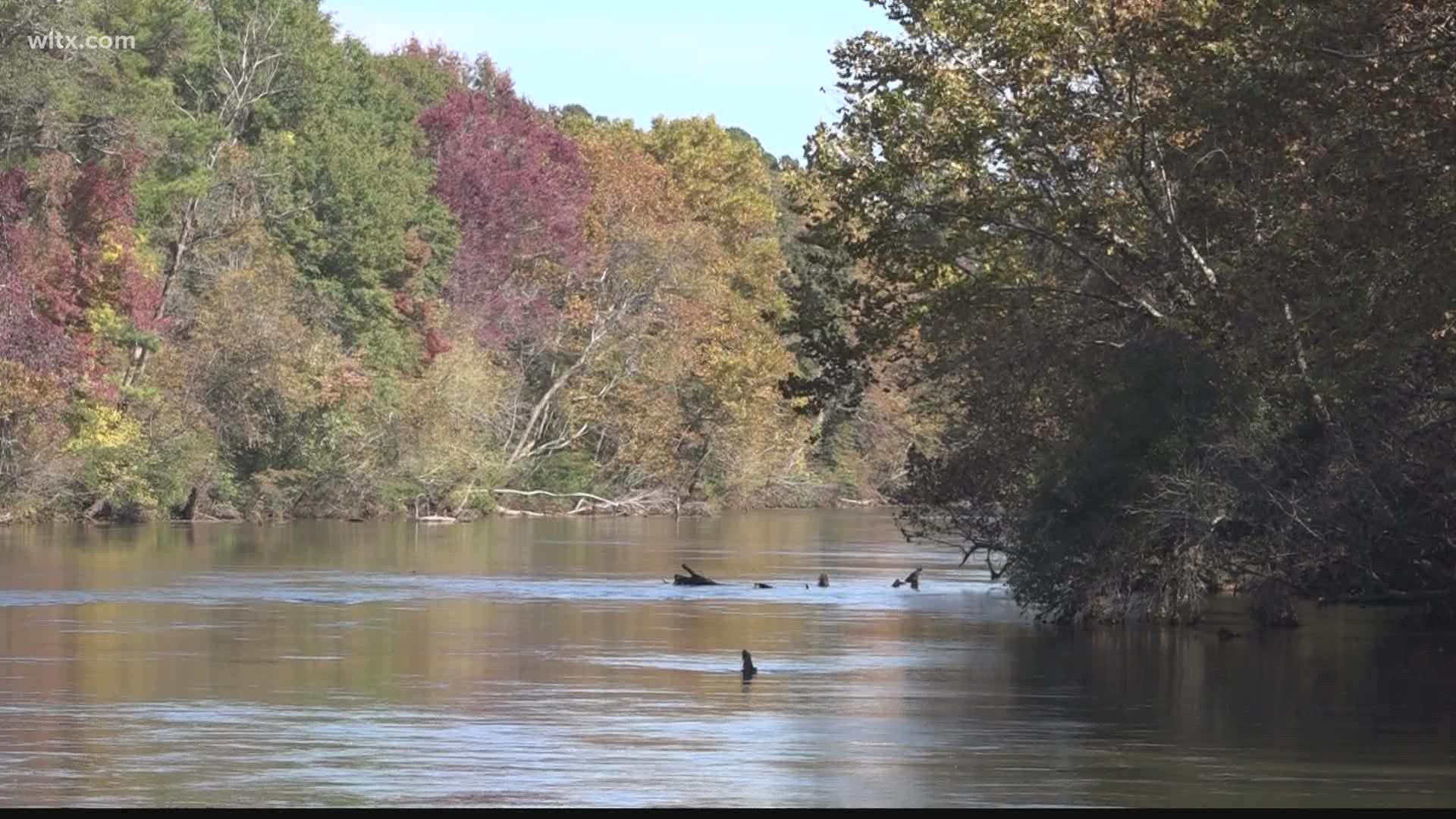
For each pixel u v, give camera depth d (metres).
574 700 51.28
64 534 130.25
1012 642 66.50
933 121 79.12
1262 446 68.19
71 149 137.25
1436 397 64.94
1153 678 56.59
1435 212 59.41
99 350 141.62
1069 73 75.06
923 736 45.62
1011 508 79.00
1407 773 41.22
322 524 154.38
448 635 67.62
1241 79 63.41
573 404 191.62
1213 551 72.50
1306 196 64.56
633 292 196.88
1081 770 41.22
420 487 168.50
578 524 166.50
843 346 87.19
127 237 141.75
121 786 38.81
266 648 63.16
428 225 190.62
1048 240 79.31
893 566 109.69
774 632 69.88
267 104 178.88
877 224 82.81
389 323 176.38
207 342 153.62
